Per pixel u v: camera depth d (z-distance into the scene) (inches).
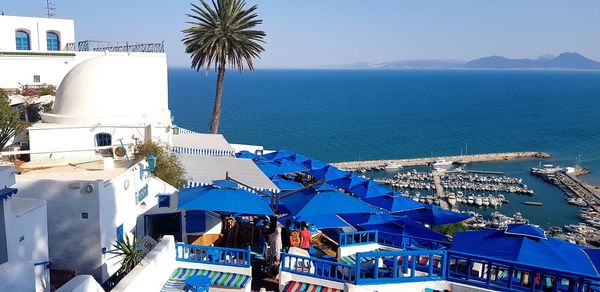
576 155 4603.8
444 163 4084.6
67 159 869.8
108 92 988.6
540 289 496.7
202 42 1551.4
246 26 1601.9
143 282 490.3
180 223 770.2
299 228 808.9
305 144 4847.4
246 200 649.0
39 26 1556.3
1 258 460.8
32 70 1346.0
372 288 520.1
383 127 6082.7
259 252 696.4
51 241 604.1
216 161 1114.1
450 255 531.8
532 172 3907.5
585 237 2522.1
